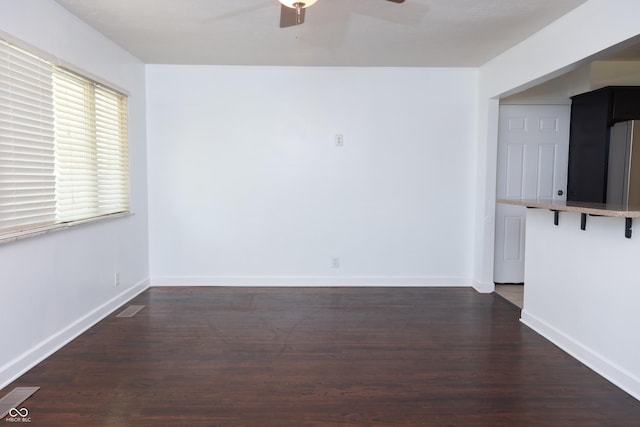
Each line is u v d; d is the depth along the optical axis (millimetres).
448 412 1980
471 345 2789
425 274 4309
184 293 3996
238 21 2893
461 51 3557
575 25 2596
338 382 2266
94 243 3137
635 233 2111
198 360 2525
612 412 1981
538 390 2189
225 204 4191
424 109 4160
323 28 3020
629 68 3775
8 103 2205
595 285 2418
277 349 2701
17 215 2295
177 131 4109
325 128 4156
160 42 3375
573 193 4078
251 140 4145
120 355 2582
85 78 2969
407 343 2818
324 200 4215
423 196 4234
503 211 4301
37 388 2164
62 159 2725
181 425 1857
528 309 3184
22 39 2275
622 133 3562
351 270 4285
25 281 2348
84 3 2598
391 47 3451
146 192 4121
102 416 1919
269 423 1881
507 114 4156
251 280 4270
